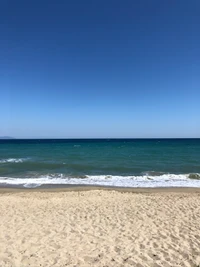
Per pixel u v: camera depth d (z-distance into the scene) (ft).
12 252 17.97
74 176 63.31
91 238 20.85
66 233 21.94
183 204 33.45
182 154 129.49
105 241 20.21
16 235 21.25
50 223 24.75
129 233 22.09
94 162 93.76
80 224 24.56
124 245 19.43
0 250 18.26
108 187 51.26
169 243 19.81
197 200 36.29
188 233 22.07
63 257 17.30
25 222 24.98
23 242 19.77
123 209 30.73
